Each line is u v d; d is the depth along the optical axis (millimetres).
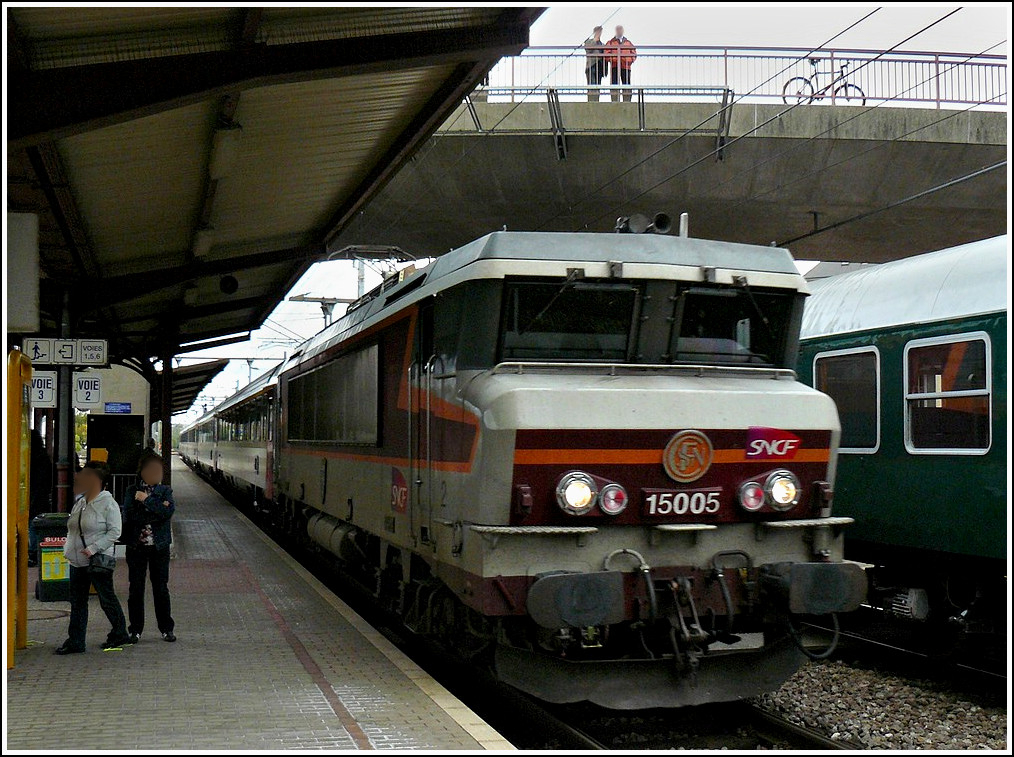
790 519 7770
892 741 7359
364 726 6488
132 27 7305
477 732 6367
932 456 9188
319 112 10336
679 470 7383
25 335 13562
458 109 20203
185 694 7312
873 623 12023
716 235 25062
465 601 7465
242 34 7312
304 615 10711
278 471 17828
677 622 7359
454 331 7965
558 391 7207
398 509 9312
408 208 22469
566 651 7473
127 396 34750
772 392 7754
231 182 12297
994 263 8766
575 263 7746
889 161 20875
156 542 9258
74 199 11383
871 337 10000
